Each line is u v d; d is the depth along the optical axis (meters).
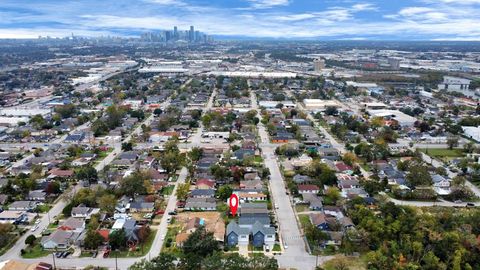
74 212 115.12
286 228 109.25
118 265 90.81
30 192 128.50
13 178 142.88
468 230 100.50
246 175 143.62
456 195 129.62
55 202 126.06
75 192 128.12
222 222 110.38
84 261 92.50
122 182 128.88
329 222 107.81
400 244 95.88
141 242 100.06
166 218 114.56
